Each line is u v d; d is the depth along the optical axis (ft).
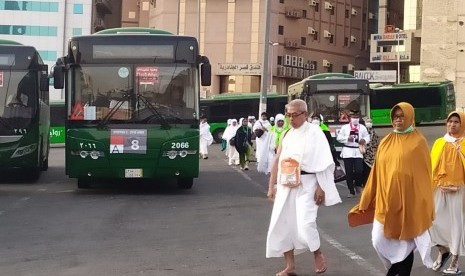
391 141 20.95
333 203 22.74
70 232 32.22
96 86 45.62
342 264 25.13
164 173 45.85
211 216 37.78
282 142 23.44
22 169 56.90
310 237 22.52
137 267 24.57
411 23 284.00
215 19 241.96
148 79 45.85
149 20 270.05
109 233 31.99
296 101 23.00
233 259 26.07
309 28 258.78
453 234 23.82
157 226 34.19
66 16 262.06
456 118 24.44
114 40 45.83
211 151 115.65
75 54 45.65
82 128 45.34
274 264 25.16
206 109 147.02
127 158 45.34
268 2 95.91
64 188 52.16
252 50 239.09
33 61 53.62
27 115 53.01
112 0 297.12
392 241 20.61
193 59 46.34
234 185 55.88
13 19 258.78
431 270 24.66
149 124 45.68
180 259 26.03
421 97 157.07
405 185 20.29
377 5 301.22
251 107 147.33
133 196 47.09
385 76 241.14
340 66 276.82
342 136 49.80
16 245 28.91
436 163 24.25
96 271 23.90
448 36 246.68
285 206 22.74
